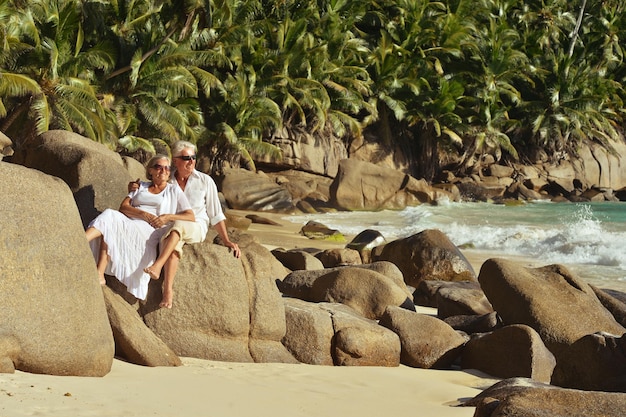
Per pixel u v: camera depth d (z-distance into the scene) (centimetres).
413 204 3634
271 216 3089
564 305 853
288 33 3903
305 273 997
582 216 3138
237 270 655
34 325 463
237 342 652
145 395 458
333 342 707
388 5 4750
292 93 3922
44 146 693
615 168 5131
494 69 4675
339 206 3534
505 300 870
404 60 4462
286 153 4094
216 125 3625
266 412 460
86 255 504
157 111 3159
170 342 625
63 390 436
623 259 1741
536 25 5344
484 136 4500
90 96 2814
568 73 5000
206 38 3469
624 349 667
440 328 766
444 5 4878
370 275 921
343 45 4197
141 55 3038
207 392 495
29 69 2766
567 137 5003
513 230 2308
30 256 466
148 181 632
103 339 505
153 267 594
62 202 491
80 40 2864
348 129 4472
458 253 1345
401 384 621
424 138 4644
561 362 688
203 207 647
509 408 367
